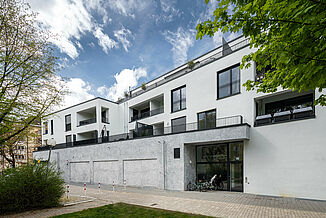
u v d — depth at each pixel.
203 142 12.80
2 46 8.96
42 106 10.64
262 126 11.16
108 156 18.56
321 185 8.93
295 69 3.07
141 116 22.22
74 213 7.32
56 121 29.00
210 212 7.24
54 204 8.66
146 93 21.08
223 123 13.12
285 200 9.12
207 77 14.49
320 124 9.24
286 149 10.14
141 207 8.20
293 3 2.63
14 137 10.48
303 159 9.56
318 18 2.52
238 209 7.59
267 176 10.61
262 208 7.66
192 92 15.42
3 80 8.91
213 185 13.03
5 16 8.84
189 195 11.02
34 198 8.06
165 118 17.81
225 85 13.55
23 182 8.12
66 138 27.12
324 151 9.02
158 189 13.98
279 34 3.76
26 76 9.82
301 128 9.77
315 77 3.03
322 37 2.77
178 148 13.54
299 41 2.99
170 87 17.67
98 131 23.02
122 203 9.15
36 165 9.19
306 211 7.08
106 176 18.66
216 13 3.77
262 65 4.70
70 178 22.31
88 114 27.50
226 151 12.90
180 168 13.23
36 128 12.34
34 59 9.91
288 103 11.84
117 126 25.56
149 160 15.30
